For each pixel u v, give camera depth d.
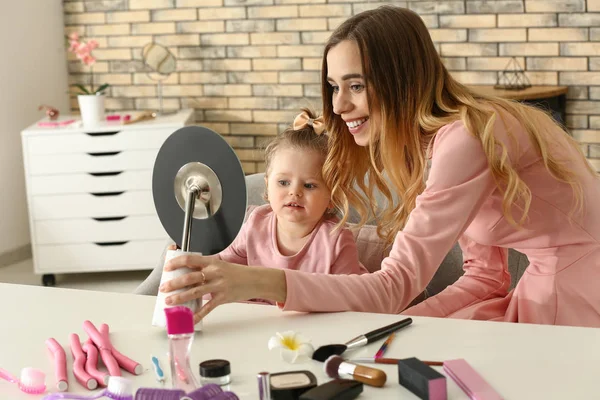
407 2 4.21
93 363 1.16
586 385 1.05
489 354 1.16
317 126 1.79
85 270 4.02
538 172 1.59
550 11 4.04
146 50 4.31
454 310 1.77
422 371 1.03
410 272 1.44
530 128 1.58
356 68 1.52
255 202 2.08
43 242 4.00
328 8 4.32
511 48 4.11
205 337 1.27
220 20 4.46
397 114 1.54
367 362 1.14
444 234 1.45
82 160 3.94
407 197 1.61
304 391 1.04
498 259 1.82
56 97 4.61
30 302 1.46
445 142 1.49
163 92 4.60
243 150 4.56
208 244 1.39
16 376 1.15
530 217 1.61
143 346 1.24
